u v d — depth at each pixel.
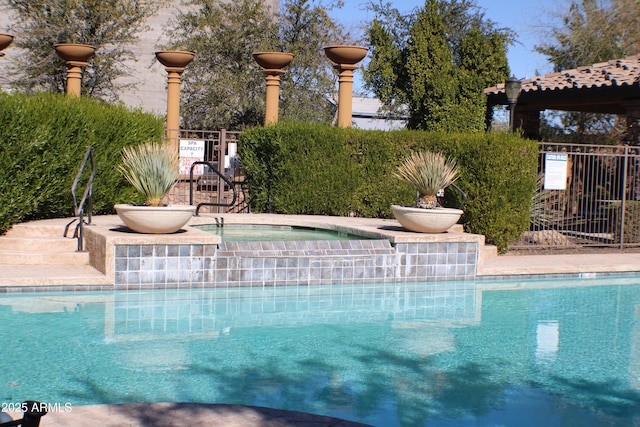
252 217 13.23
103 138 12.70
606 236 15.10
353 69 15.99
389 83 24.16
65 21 22.56
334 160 14.43
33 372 5.82
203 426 4.35
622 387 5.99
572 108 20.12
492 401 5.51
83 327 7.36
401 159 14.48
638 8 27.39
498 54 22.56
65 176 11.79
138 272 9.19
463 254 10.83
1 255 9.77
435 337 7.52
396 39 28.02
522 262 11.88
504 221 12.52
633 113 16.12
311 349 6.86
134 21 23.42
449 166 12.94
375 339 7.34
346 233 12.07
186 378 5.80
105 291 9.05
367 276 10.26
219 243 9.48
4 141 10.19
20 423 2.72
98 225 10.61
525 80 18.86
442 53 22.56
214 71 23.22
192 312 8.24
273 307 8.67
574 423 5.08
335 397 5.45
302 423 4.45
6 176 10.33
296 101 23.56
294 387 5.66
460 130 21.09
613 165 17.02
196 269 9.44
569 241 14.77
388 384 5.84
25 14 22.47
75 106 11.88
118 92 25.70
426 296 9.70
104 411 4.60
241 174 16.06
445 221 10.74
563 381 6.11
